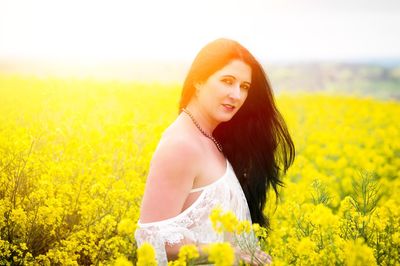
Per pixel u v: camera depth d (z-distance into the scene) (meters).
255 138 2.92
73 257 3.12
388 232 3.00
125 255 3.32
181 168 2.47
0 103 9.11
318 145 9.08
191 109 2.68
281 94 18.20
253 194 3.00
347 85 26.89
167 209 2.45
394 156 8.46
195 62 2.63
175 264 2.16
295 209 3.41
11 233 3.18
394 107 16.42
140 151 4.76
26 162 3.48
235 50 2.58
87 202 3.43
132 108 9.46
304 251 2.34
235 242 2.41
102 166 3.82
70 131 4.96
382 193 5.12
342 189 6.06
